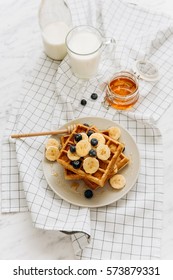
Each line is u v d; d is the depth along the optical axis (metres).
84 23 1.02
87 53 0.94
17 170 0.89
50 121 0.94
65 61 0.97
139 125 0.92
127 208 0.85
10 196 0.87
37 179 0.88
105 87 0.97
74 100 0.95
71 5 1.04
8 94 0.97
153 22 1.03
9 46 1.02
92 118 0.90
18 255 0.83
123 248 0.82
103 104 0.95
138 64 0.98
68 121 0.93
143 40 1.01
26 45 1.02
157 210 0.85
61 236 0.84
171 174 0.88
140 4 1.06
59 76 0.96
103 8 1.03
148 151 0.90
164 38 1.01
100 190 0.85
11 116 0.94
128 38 1.02
